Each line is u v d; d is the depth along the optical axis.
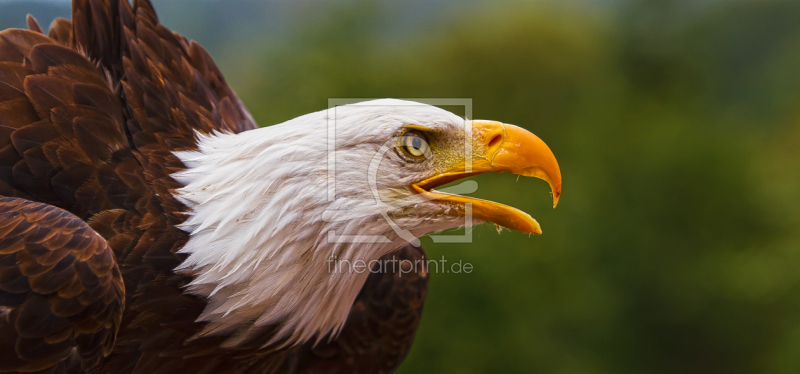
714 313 21.11
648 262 21.97
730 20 41.66
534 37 30.86
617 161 23.64
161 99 3.08
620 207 22.53
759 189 23.36
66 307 2.26
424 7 33.59
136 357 2.67
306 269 2.76
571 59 31.08
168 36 3.71
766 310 20.45
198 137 3.03
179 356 2.76
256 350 2.90
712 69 36.84
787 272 20.28
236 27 27.53
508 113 30.30
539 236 18.84
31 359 2.24
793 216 22.44
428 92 27.39
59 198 2.60
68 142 2.66
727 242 22.09
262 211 2.64
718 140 24.30
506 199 19.69
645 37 34.41
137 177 2.70
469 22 32.56
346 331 3.71
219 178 2.72
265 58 22.33
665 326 21.83
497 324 16.39
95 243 2.38
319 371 3.64
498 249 17.38
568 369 17.17
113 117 2.86
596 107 26.42
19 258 2.25
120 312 2.42
